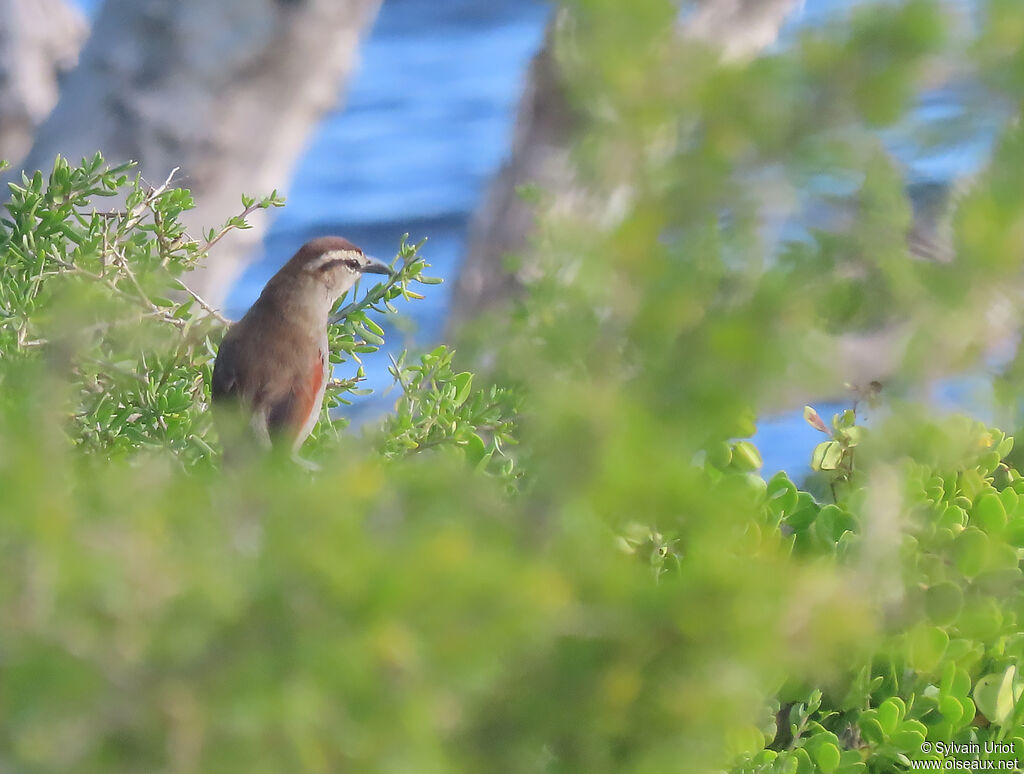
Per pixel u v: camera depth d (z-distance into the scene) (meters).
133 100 19.14
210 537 3.66
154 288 9.44
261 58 19.41
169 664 3.49
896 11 3.49
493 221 19.23
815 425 9.07
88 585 3.46
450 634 3.56
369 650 3.51
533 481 4.43
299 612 3.52
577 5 3.72
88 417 8.55
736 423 4.08
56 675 3.42
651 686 4.02
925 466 8.55
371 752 3.56
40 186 9.79
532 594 3.61
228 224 10.56
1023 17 3.41
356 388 11.18
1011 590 8.09
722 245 3.73
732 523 4.05
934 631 7.39
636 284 3.84
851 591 4.16
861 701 8.09
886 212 3.65
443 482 4.04
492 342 4.39
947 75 3.53
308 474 5.59
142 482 3.78
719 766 5.88
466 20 54.22
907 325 3.79
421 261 10.70
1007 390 3.93
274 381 11.38
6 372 6.09
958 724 8.12
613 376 4.02
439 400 8.83
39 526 3.43
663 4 3.65
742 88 3.61
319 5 19.48
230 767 3.55
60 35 24.22
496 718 4.09
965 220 3.59
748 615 3.87
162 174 19.27
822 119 3.59
